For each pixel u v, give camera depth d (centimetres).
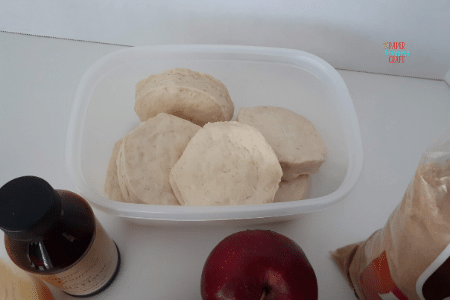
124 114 77
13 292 44
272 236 48
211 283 45
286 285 43
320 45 88
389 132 82
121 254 62
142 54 73
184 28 87
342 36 85
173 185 60
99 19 86
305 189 68
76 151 59
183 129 66
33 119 78
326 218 68
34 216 35
